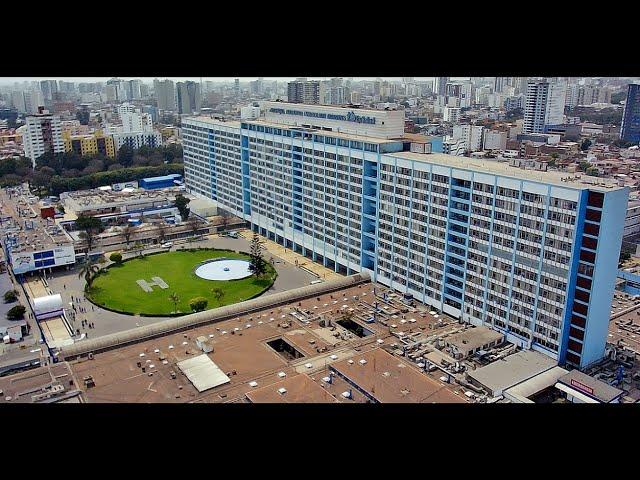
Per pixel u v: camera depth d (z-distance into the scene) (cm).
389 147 11944
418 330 9931
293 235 15612
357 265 13162
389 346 9256
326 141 13400
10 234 15150
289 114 15675
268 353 8981
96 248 15925
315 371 8350
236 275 14012
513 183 9019
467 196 9912
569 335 8719
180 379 8075
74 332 10944
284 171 15362
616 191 8044
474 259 9944
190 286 13350
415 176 10881
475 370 8212
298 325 10119
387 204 11744
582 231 8275
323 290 11750
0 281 13288
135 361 8688
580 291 8456
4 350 10006
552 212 8494
